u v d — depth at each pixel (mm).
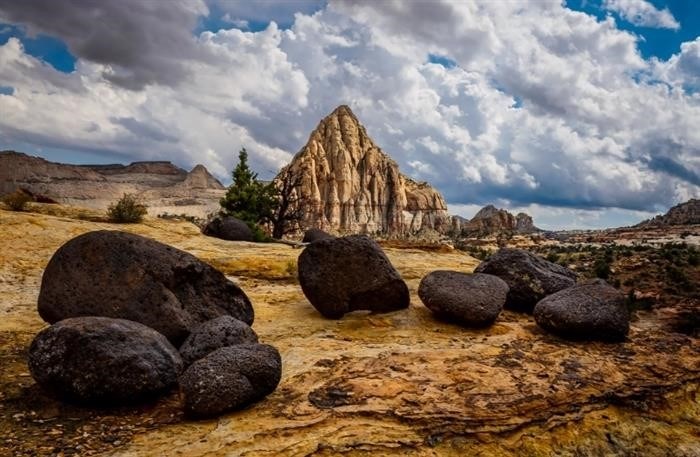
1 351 10484
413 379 9492
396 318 14531
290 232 44375
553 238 155750
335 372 9859
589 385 9789
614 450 8508
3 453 6660
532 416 8664
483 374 9875
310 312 15484
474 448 7852
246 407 8344
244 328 10102
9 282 16297
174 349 9164
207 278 11750
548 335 13531
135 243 10680
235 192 41719
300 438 7469
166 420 7871
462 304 13836
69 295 10062
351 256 14773
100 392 7883
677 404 10094
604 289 13719
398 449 7504
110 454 6785
